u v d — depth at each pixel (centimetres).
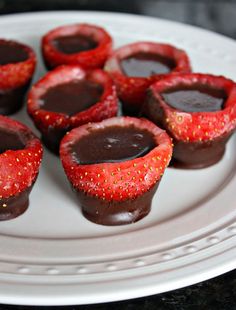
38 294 15
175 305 16
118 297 15
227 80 20
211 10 29
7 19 26
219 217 17
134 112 22
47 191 19
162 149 17
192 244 16
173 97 19
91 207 17
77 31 24
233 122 19
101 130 18
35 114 20
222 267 15
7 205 17
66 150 17
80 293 15
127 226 18
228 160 20
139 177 17
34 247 16
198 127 18
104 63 23
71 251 16
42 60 24
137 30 26
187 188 19
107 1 30
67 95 20
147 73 22
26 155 17
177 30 26
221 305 16
